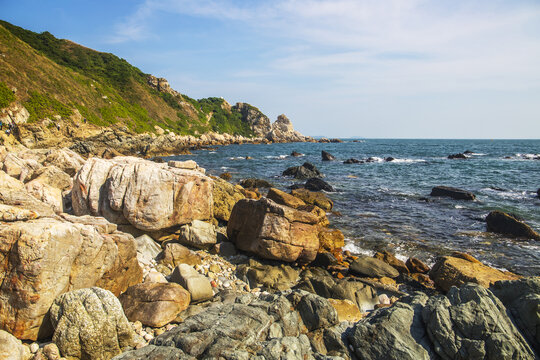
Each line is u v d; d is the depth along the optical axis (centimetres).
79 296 582
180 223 1232
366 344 605
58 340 554
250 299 695
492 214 1686
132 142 6762
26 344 557
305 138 15775
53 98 5647
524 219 1864
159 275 888
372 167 4488
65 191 1359
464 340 568
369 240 1496
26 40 9019
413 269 1196
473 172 3922
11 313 566
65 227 632
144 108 9225
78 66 9375
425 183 3131
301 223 1142
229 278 1021
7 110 4609
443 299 634
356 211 2034
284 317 634
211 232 1227
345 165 4753
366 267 1141
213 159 5647
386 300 951
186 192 1230
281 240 1093
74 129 5456
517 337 570
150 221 1142
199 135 10306
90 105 6538
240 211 1243
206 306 781
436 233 1606
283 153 7406
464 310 598
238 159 5684
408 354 570
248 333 568
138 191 1138
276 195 1678
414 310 650
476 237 1552
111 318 582
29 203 798
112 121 6669
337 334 634
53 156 1647
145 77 11144
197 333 552
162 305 706
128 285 834
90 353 561
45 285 584
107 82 9325
